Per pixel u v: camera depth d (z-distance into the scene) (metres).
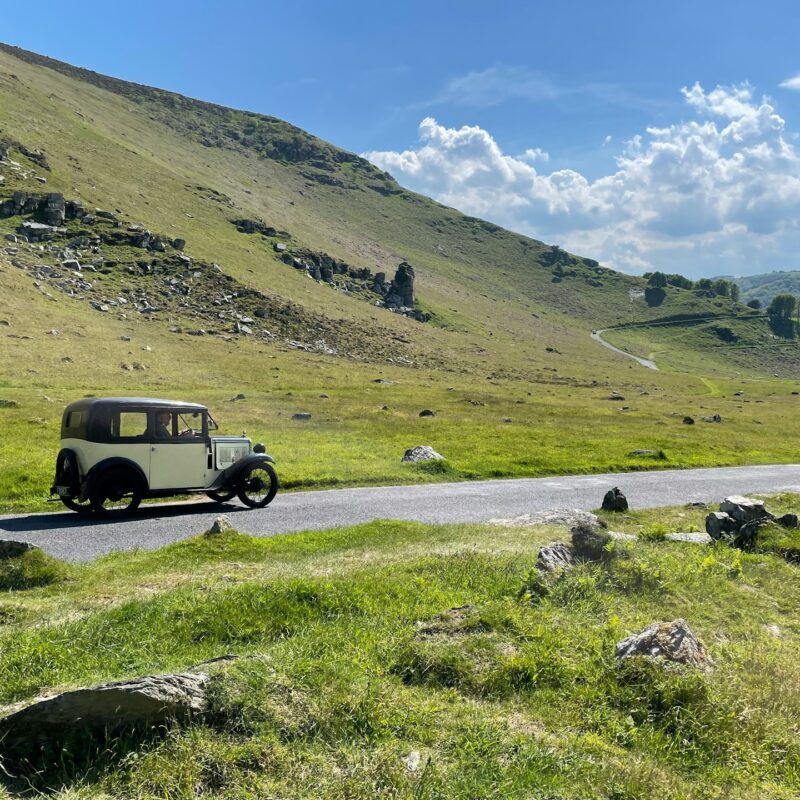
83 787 5.68
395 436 46.00
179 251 143.00
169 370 76.81
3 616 10.39
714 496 30.75
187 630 9.66
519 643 9.28
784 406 98.00
